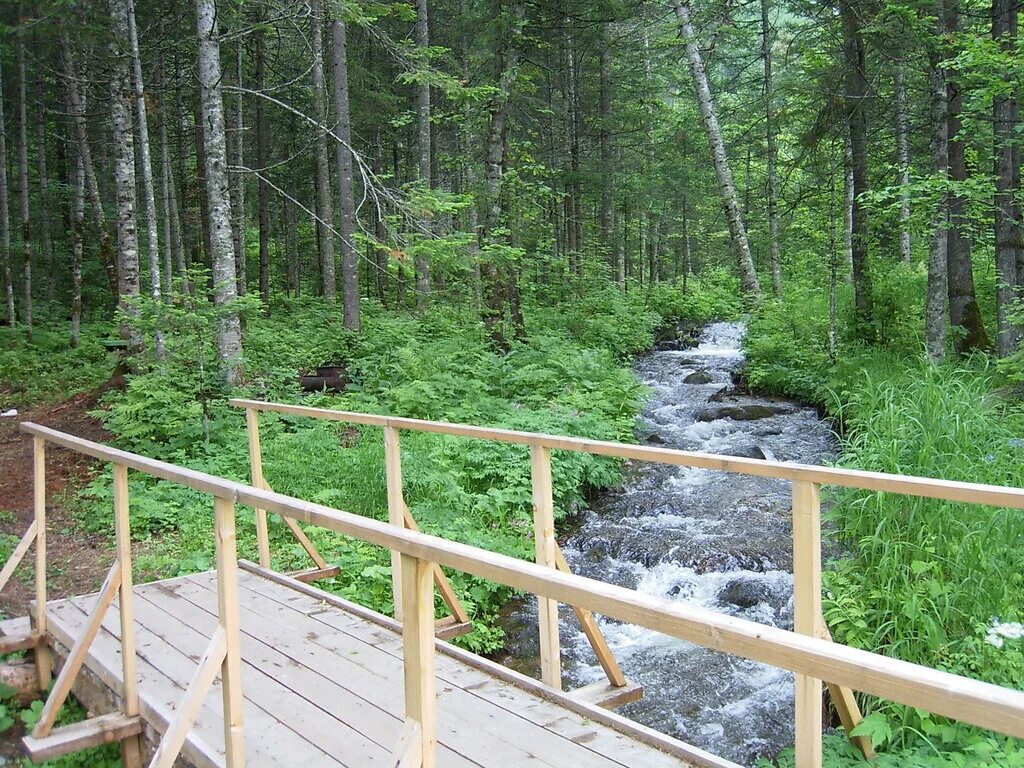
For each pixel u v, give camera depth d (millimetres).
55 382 13555
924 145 15219
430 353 12070
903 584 4910
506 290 14117
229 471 8172
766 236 18969
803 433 11211
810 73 13641
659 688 5262
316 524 2309
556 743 3100
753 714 4922
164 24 15367
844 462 7469
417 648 2010
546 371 11781
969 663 4180
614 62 24109
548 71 18594
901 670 1188
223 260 10383
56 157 22688
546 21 15086
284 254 29266
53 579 6188
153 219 10930
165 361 9992
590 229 27094
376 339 13164
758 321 16609
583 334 17094
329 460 8266
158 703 3484
